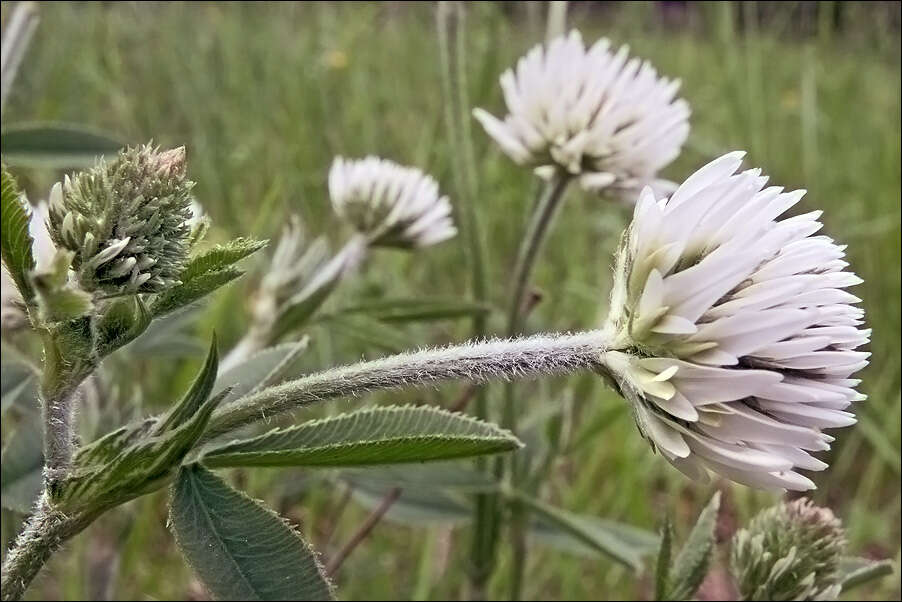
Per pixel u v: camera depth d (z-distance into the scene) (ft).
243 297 0.94
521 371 0.44
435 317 0.73
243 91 1.43
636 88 0.69
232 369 0.54
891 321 1.12
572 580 0.82
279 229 1.13
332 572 0.73
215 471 0.44
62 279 0.38
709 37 1.52
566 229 1.24
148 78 1.45
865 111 1.60
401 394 0.93
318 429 0.45
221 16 1.53
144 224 0.40
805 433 0.42
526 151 0.70
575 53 0.70
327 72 1.43
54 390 0.41
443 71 0.74
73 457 0.42
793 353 0.42
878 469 0.91
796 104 1.61
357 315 0.73
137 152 0.41
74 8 1.42
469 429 0.47
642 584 0.88
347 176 0.73
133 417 0.63
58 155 0.74
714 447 0.42
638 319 0.43
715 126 1.52
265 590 0.42
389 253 1.11
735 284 0.42
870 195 1.38
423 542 0.87
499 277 1.16
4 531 0.62
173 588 0.78
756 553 0.58
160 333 0.72
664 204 0.45
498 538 0.71
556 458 0.73
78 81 1.35
